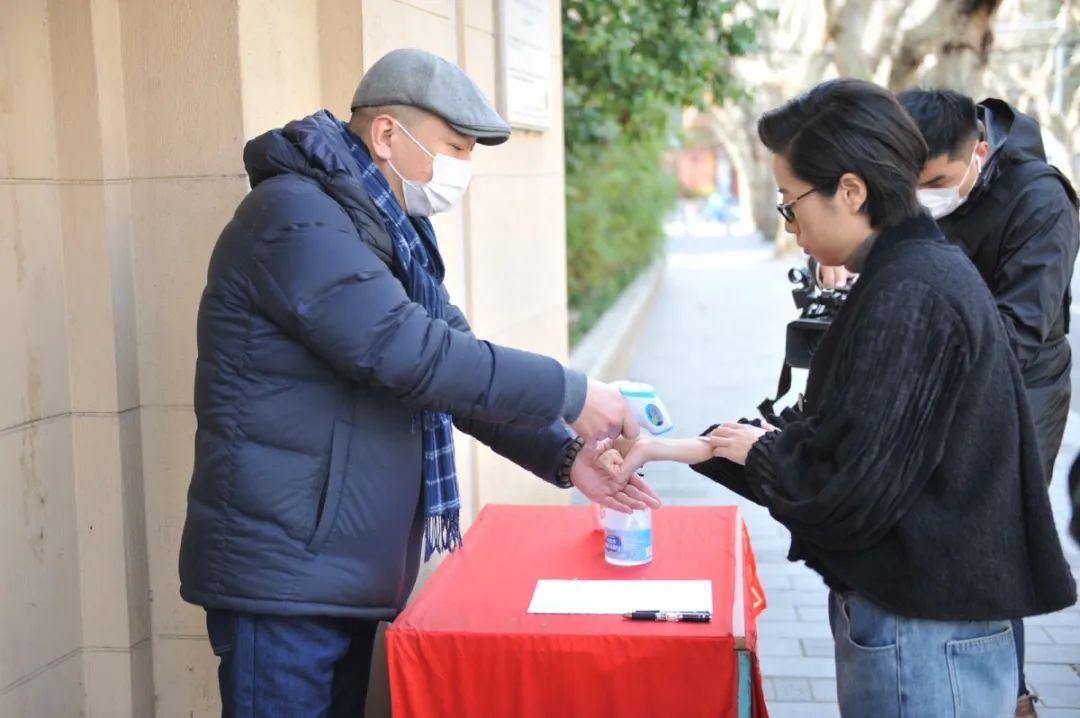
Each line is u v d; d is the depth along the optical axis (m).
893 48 8.65
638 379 10.29
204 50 2.62
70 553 2.70
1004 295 2.83
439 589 2.48
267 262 2.07
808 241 1.94
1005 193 2.87
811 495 1.86
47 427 2.61
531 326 4.81
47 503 2.62
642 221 16.44
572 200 12.19
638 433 2.31
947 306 1.76
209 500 2.15
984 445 1.81
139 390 2.75
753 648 2.25
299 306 2.05
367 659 2.54
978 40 8.42
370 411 2.18
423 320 2.11
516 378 2.16
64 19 2.57
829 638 4.24
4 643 2.51
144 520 2.78
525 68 4.53
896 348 1.75
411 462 2.25
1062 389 3.01
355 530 2.18
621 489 2.50
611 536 2.61
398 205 2.28
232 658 2.20
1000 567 1.82
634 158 15.07
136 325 2.72
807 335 2.81
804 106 1.90
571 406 2.22
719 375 10.44
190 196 2.67
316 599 2.14
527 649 2.24
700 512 3.00
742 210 45.19
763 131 1.95
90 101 2.59
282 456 2.13
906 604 1.83
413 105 2.21
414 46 3.36
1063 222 2.83
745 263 26.56
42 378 2.59
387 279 2.10
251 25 2.65
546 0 4.94
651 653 2.20
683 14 8.77
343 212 2.12
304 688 2.19
